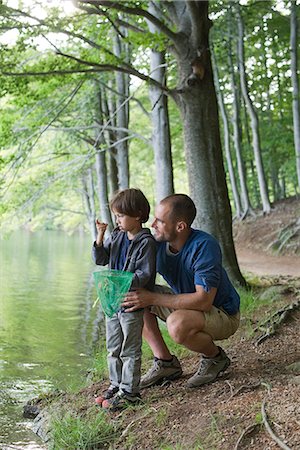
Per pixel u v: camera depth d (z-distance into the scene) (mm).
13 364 6609
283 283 10023
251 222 23000
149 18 8727
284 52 23547
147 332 4691
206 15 9070
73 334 8359
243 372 4715
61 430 4195
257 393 4102
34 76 10320
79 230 46969
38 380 5969
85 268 19016
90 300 11844
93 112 16078
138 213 4168
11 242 34250
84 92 15562
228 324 4426
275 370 4723
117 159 16594
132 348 4293
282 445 3320
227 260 9188
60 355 7078
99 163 17484
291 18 18516
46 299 11875
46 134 17625
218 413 3875
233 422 3725
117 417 4246
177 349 5809
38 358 6906
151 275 4156
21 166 13758
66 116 15727
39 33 8641
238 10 20203
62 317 9773
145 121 26969
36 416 4875
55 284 14453
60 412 4621
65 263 20875
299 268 14758
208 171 9203
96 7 8672
